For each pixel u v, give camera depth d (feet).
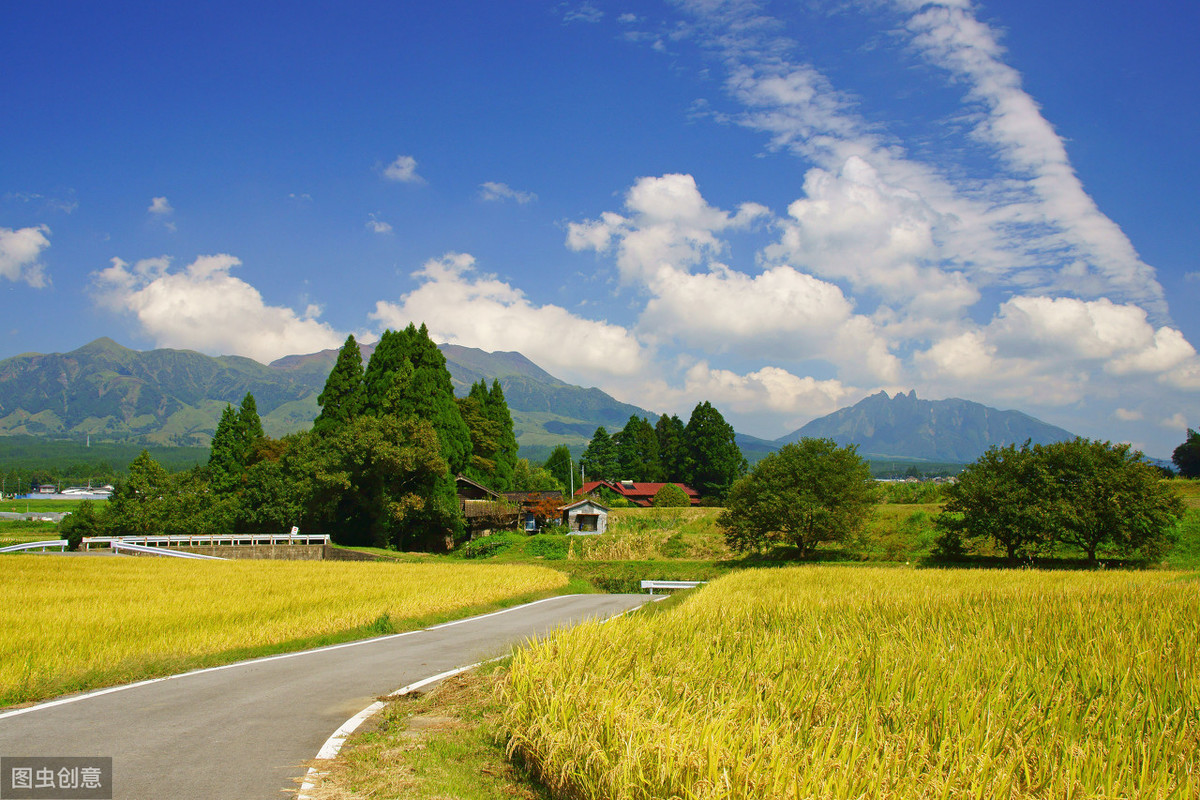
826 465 142.41
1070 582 70.49
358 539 164.66
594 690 22.12
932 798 15.39
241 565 106.93
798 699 22.31
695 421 309.83
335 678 34.27
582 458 381.81
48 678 32.01
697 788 15.58
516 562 145.79
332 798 17.83
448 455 169.89
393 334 180.45
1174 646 31.53
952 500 132.57
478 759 21.35
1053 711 21.42
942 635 34.32
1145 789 16.10
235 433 195.21
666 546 162.09
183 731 24.11
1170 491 119.44
